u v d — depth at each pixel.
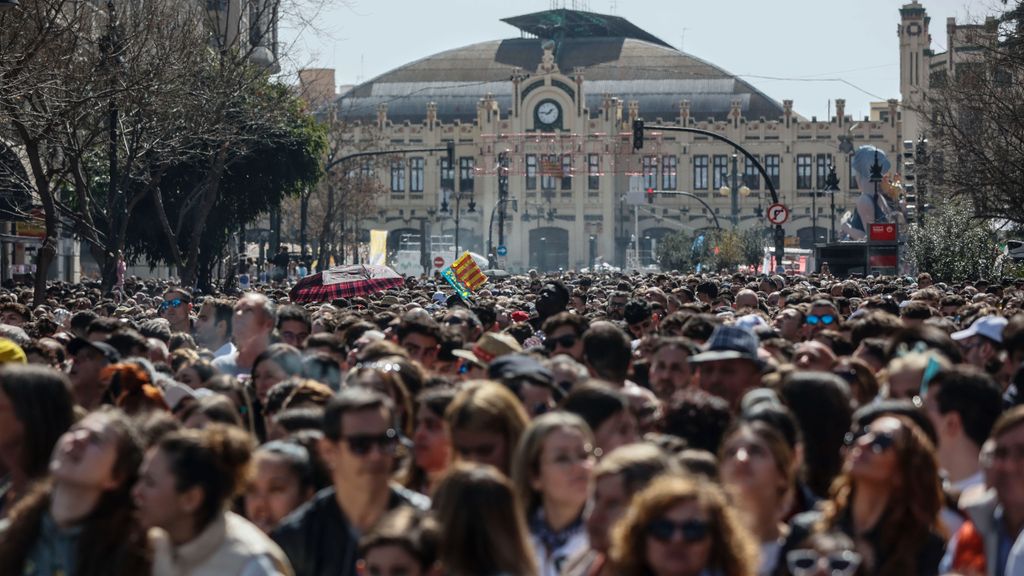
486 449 16.41
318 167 132.12
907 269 110.56
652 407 19.94
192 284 95.25
